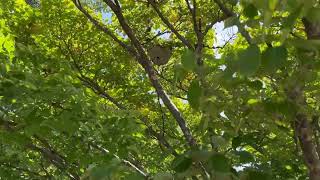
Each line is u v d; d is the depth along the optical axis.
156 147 8.48
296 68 2.71
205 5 9.22
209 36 9.45
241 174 2.71
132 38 7.86
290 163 5.43
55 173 8.09
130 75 10.96
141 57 7.80
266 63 2.23
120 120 5.81
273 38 2.46
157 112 10.27
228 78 2.26
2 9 9.45
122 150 5.65
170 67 9.66
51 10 10.59
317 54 2.36
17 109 5.04
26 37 10.27
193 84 2.48
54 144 6.47
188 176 2.64
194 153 2.43
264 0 2.12
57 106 5.16
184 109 9.30
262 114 2.89
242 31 2.69
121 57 10.77
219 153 2.39
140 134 6.52
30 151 8.18
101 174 2.62
